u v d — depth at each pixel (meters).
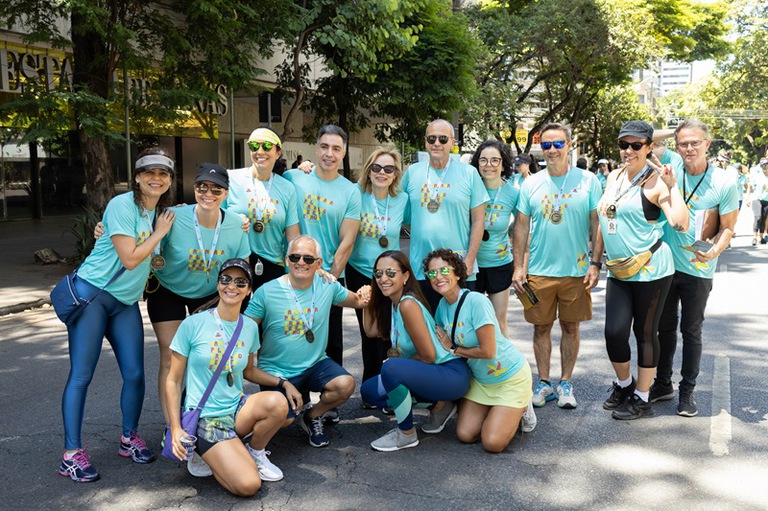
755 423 5.00
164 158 4.07
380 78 16.23
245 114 21.20
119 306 4.29
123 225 4.07
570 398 5.37
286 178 5.40
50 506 3.77
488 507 3.75
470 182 5.35
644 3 24.77
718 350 7.06
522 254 5.55
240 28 12.16
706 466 4.26
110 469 4.25
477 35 21.31
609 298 5.15
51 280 10.85
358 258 5.43
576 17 21.88
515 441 4.69
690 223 5.14
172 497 3.89
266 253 5.18
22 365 6.64
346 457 4.44
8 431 4.88
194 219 4.42
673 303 5.30
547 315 5.44
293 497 3.88
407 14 14.57
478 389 4.63
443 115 17.69
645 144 4.84
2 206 18.81
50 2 11.05
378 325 5.09
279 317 4.52
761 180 15.86
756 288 10.55
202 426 3.93
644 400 5.13
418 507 3.76
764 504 3.78
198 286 4.54
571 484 4.03
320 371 4.63
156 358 6.82
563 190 5.34
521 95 26.36
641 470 4.21
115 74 13.55
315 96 17.66
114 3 10.95
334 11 13.67
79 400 4.14
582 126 39.47
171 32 11.52
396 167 5.29
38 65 14.57
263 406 3.99
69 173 20.27
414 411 5.38
